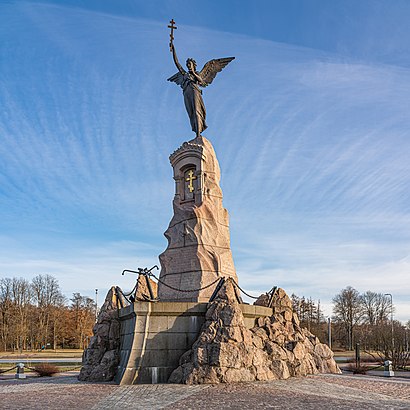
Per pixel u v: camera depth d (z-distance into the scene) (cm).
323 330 10456
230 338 2292
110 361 2577
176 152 3195
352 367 3578
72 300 11244
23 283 10306
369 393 2014
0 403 1806
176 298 2834
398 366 4266
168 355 2378
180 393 1947
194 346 2316
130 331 2497
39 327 10131
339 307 10294
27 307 10194
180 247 3005
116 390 2089
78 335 10912
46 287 10650
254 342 2453
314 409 1600
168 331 2409
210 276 2889
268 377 2366
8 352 9062
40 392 2111
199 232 2975
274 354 2498
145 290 2827
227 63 3397
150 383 2289
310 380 2402
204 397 1844
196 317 2434
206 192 3078
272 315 2816
